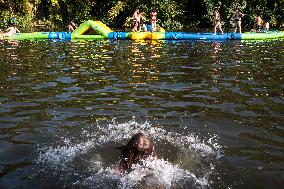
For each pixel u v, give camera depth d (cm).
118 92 922
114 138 609
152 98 865
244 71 1198
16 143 588
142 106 799
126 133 634
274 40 2198
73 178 472
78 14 3159
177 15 3184
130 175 472
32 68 1243
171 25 3120
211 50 1742
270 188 456
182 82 1034
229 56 1545
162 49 1781
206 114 740
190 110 768
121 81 1050
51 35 2269
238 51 1708
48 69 1228
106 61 1409
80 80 1060
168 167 496
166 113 747
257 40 2197
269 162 525
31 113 747
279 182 470
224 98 862
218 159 532
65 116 728
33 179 470
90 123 685
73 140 601
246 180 473
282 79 1070
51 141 596
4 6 3006
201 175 482
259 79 1071
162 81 1049
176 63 1362
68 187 450
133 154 495
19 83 1015
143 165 492
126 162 494
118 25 3181
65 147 571
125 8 3167
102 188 446
